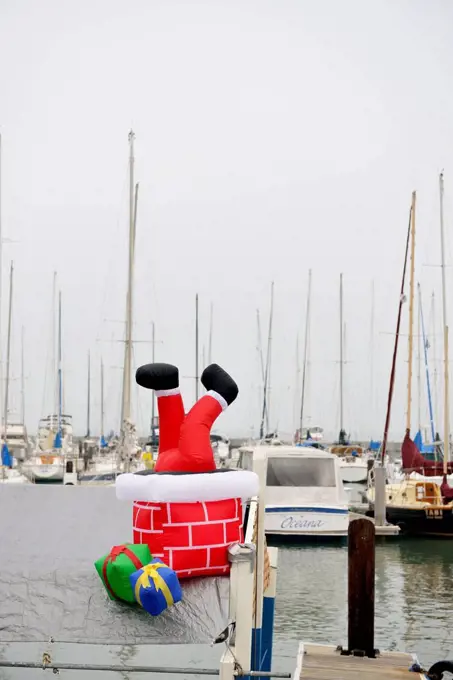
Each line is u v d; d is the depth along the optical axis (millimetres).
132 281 35469
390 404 33656
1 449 40344
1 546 7547
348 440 60469
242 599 5609
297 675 8211
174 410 6430
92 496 10484
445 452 33875
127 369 34812
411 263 35781
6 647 12734
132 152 36750
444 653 13367
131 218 35750
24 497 10352
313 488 24000
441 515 25500
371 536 9219
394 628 14977
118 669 5770
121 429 35438
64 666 5824
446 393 34562
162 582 5527
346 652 9102
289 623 15055
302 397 58094
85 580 6379
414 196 36156
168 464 6312
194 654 12500
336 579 18922
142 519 6137
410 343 34344
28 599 5941
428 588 18609
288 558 21438
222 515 6145
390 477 34875
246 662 5574
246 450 26281
